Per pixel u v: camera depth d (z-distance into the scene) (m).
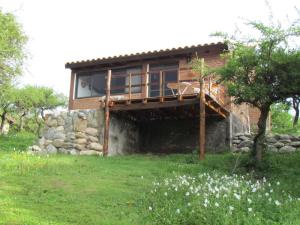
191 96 14.09
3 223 6.29
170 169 11.59
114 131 15.84
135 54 18.09
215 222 6.67
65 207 7.58
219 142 15.99
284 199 8.36
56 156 13.61
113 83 18.80
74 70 19.75
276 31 11.52
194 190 8.30
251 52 11.67
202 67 13.73
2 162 11.34
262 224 6.73
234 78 12.06
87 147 15.05
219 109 15.34
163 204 7.81
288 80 11.39
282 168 11.90
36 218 6.76
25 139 22.31
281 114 22.17
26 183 9.25
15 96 25.48
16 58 16.61
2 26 15.84
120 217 7.20
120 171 11.07
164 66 17.95
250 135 15.70
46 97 28.25
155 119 17.62
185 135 16.98
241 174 11.30
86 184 9.40
